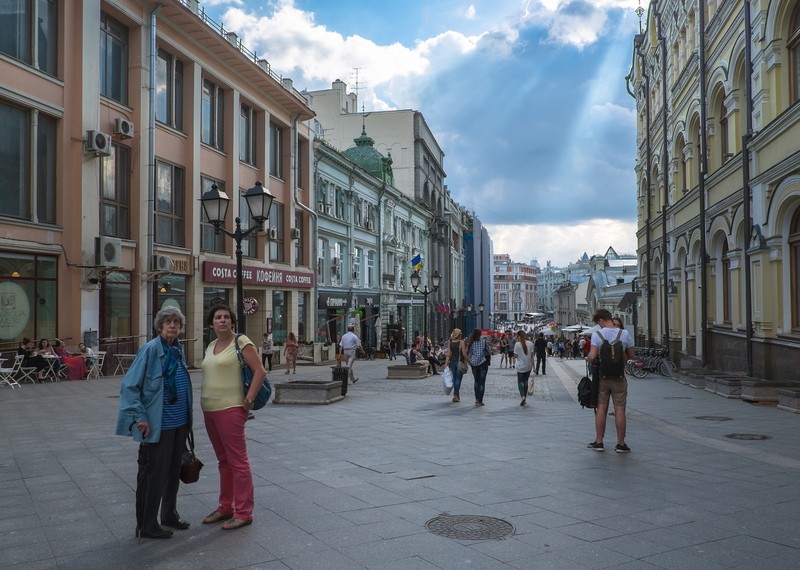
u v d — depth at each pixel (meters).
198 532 4.98
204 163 26.12
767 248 15.96
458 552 4.58
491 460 7.77
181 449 5.01
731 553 4.64
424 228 62.84
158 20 22.88
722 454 8.27
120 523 5.19
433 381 20.77
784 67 15.37
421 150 60.72
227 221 27.64
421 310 60.34
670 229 28.70
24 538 4.81
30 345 17.12
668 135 29.03
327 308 38.94
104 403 13.04
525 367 14.03
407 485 6.48
